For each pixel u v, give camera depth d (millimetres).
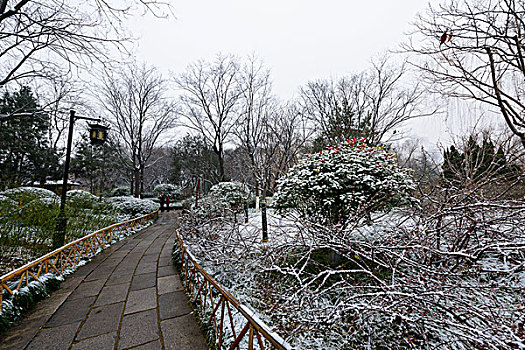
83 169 17359
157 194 20547
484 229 2363
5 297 2705
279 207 4410
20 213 4820
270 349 1834
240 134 15961
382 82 12133
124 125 16766
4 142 11805
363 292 1984
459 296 1748
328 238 2477
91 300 3115
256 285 2689
